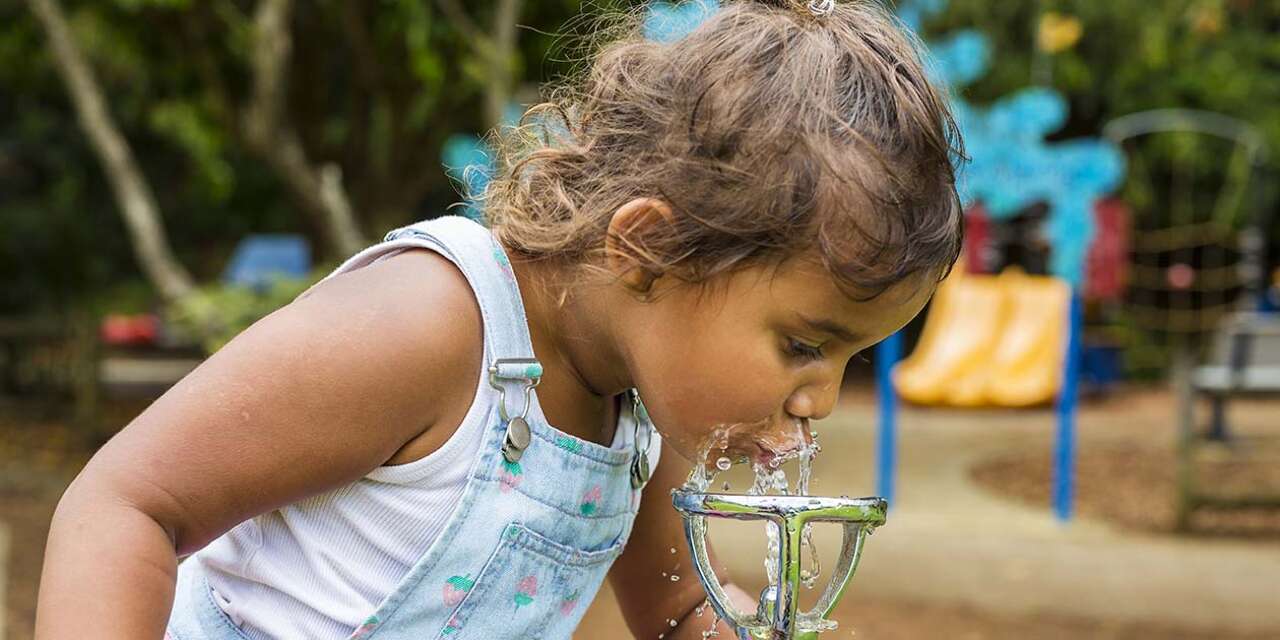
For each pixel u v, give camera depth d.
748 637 1.23
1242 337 6.47
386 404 1.18
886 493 6.47
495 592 1.28
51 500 6.15
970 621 4.34
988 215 9.11
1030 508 6.48
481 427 1.24
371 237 7.01
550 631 1.35
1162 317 11.04
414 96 6.95
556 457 1.29
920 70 1.22
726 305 1.14
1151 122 11.74
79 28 7.41
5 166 15.38
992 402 8.05
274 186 13.24
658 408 1.20
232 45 6.45
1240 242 10.80
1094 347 11.21
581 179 1.25
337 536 1.26
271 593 1.29
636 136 1.21
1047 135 12.52
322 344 1.16
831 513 1.16
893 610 4.45
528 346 1.27
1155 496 6.76
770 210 1.10
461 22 5.30
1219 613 4.52
